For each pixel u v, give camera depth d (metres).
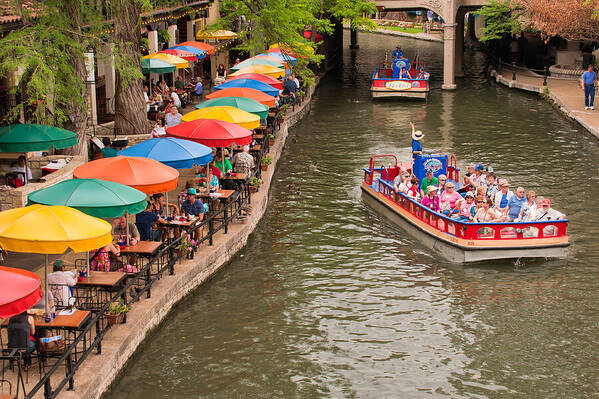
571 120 36.62
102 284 13.05
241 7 38.66
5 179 18.33
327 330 15.11
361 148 31.92
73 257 16.30
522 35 54.34
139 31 26.36
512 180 26.17
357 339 14.75
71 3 21.06
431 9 48.94
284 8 37.28
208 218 17.83
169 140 18.11
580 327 15.25
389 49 75.81
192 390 12.77
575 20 39.94
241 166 22.42
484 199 18.94
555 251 18.58
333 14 53.06
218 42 48.28
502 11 50.12
